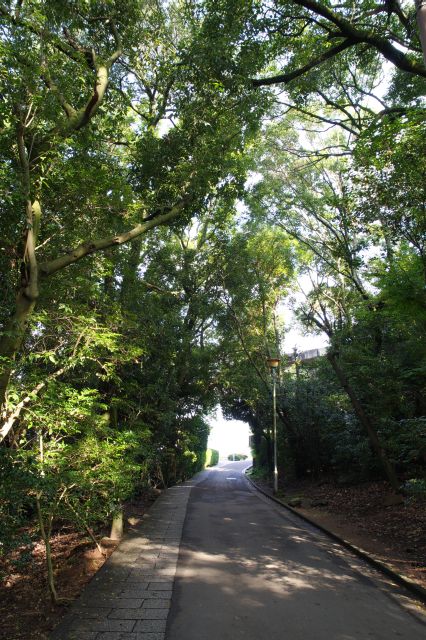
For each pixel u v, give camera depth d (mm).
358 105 14086
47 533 6234
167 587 6137
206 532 10266
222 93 9406
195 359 20375
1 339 5039
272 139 17938
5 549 4809
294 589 6078
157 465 16500
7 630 4980
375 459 14508
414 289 8211
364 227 8781
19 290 5191
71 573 7199
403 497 11922
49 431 5875
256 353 25781
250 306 23750
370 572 6973
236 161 10672
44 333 5941
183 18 11906
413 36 8953
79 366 7426
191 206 9289
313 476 20703
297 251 21547
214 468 59875
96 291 7145
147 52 11438
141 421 12500
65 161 5926
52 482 5305
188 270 19281
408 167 6910
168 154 9273
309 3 8297
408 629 4766
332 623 4898
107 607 5375
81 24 7754
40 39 5602
